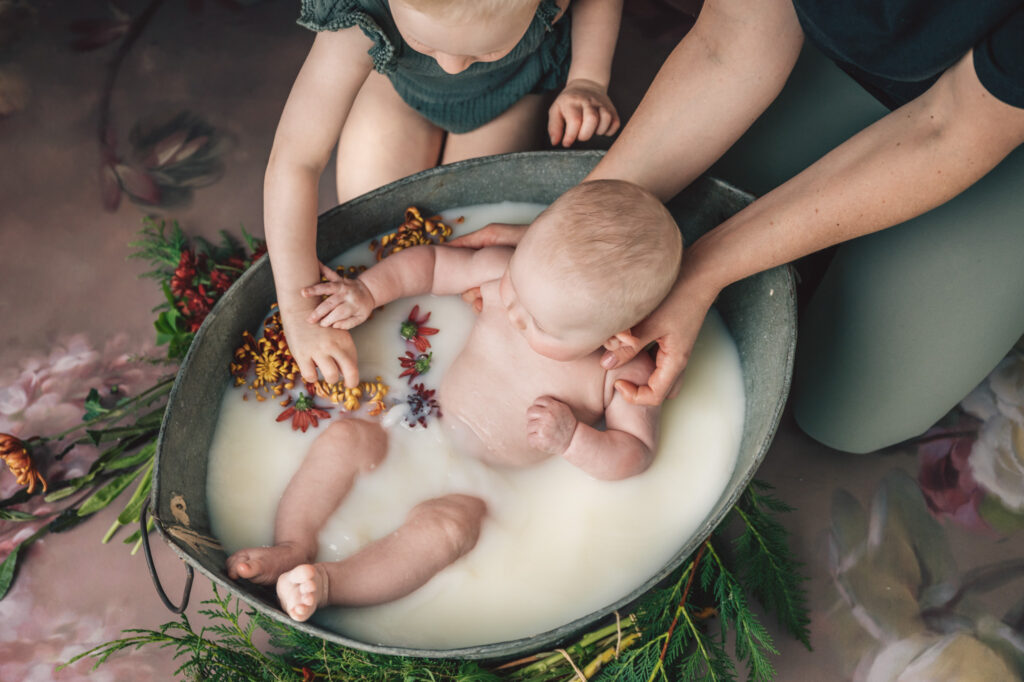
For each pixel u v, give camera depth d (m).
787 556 1.41
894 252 1.23
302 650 1.25
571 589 1.14
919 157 0.97
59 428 1.50
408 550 1.10
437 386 1.26
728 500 0.99
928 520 1.43
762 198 1.10
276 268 1.17
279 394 1.24
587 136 1.38
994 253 1.17
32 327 1.58
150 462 1.44
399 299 1.32
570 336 1.10
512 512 1.19
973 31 0.84
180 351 1.42
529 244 1.08
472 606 1.12
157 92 1.80
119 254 1.64
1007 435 1.50
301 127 1.15
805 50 1.37
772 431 1.04
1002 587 1.38
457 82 1.35
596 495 1.20
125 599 1.37
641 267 1.05
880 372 1.31
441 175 1.27
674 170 1.19
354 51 1.12
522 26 1.01
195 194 1.70
